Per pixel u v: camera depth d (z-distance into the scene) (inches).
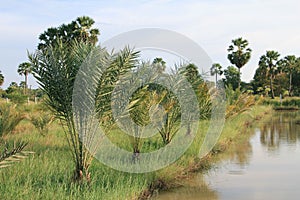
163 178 374.0
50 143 498.6
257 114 1295.5
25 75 1881.2
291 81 2536.9
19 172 329.7
